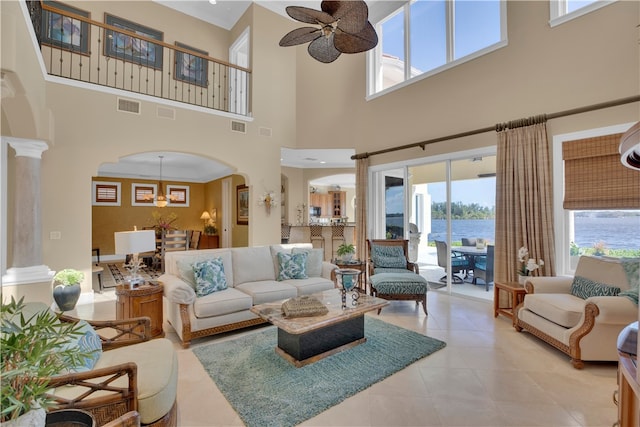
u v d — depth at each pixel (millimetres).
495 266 4219
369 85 6262
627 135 1069
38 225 3863
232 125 6090
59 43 5598
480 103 4613
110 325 2195
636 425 1180
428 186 5344
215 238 9523
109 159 4785
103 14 5980
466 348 2996
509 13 4312
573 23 3734
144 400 1565
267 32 6660
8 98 2979
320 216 11742
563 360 2758
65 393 1584
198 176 10039
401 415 2008
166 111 5320
